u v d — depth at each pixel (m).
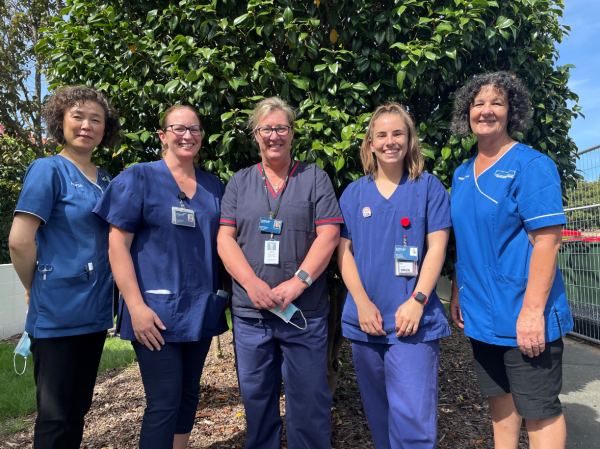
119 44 2.65
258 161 2.71
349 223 2.27
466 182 2.17
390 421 2.08
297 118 2.55
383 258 2.14
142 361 2.04
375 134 2.19
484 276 2.04
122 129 2.73
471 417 3.18
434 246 2.13
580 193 5.39
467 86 2.15
